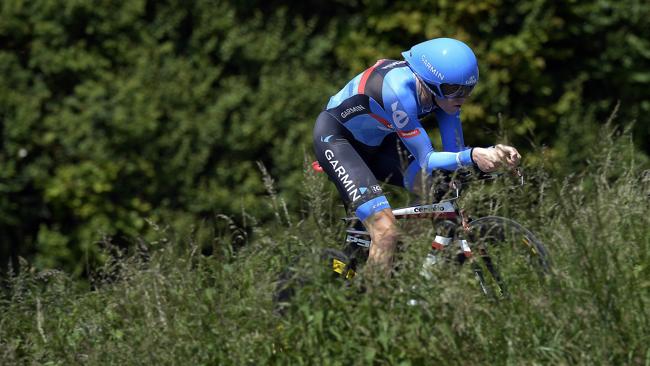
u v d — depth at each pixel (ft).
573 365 24.94
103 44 62.69
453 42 30.91
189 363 26.81
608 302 25.21
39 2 61.82
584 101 68.03
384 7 64.23
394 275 26.76
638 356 24.79
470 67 30.53
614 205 30.17
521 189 31.73
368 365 24.81
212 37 63.57
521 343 25.49
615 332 24.99
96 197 61.82
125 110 61.62
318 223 28.09
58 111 62.39
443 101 31.27
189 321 28.48
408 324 25.72
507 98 64.85
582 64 67.46
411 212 30.99
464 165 28.99
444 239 29.84
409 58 31.78
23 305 35.12
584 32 66.13
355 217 31.58
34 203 62.80
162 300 29.53
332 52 65.21
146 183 63.10
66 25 62.34
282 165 62.64
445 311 25.34
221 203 63.16
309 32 63.98
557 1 64.54
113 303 32.96
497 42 63.26
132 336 29.89
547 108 65.00
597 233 26.63
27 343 32.91
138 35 63.36
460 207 30.96
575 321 25.50
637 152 63.52
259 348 26.68
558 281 26.66
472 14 63.05
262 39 63.82
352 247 32.07
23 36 62.28
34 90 61.87
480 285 29.48
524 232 30.50
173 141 62.75
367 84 32.63
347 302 25.91
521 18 64.34
